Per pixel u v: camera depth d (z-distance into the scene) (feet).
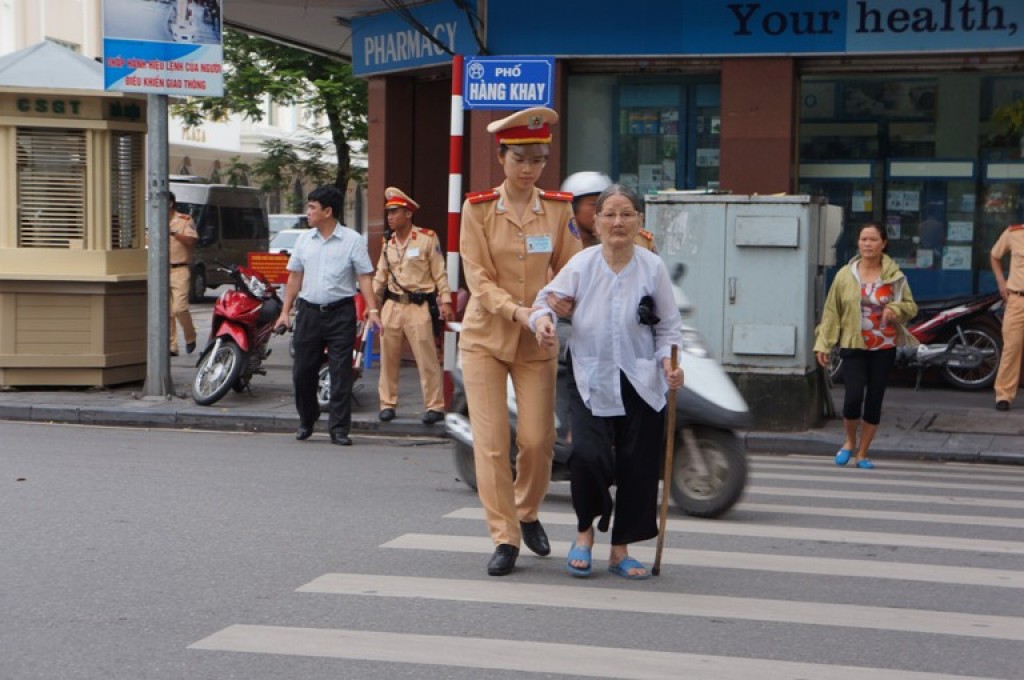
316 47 86.33
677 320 25.70
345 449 45.88
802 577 27.09
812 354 49.88
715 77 62.18
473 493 36.73
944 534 31.81
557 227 26.55
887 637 22.85
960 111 61.11
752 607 24.63
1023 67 59.31
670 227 49.37
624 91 63.26
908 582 26.81
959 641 22.67
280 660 21.12
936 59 59.21
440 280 49.70
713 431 33.17
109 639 22.26
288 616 23.62
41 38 154.40
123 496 35.06
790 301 48.44
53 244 55.98
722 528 32.12
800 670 20.93
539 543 28.02
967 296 60.90
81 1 163.12
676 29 60.18
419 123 72.23
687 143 62.75
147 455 42.80
